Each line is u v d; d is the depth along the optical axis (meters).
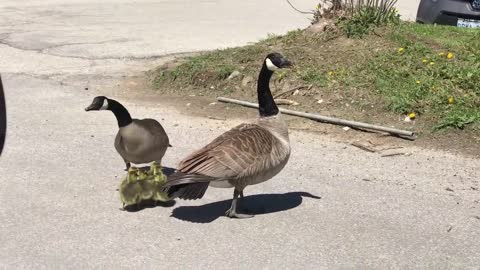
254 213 3.81
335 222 3.72
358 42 6.30
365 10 6.57
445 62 5.80
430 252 3.44
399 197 4.01
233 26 9.27
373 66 5.84
